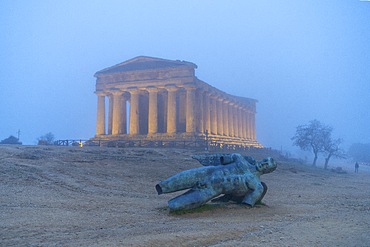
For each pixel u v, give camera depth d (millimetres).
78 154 27891
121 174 22484
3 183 16438
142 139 56312
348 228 9914
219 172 12906
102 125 62750
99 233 8844
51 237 8359
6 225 9500
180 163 29969
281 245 7852
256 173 13977
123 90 60969
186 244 7840
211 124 65750
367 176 48062
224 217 11508
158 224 10188
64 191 16094
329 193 21812
